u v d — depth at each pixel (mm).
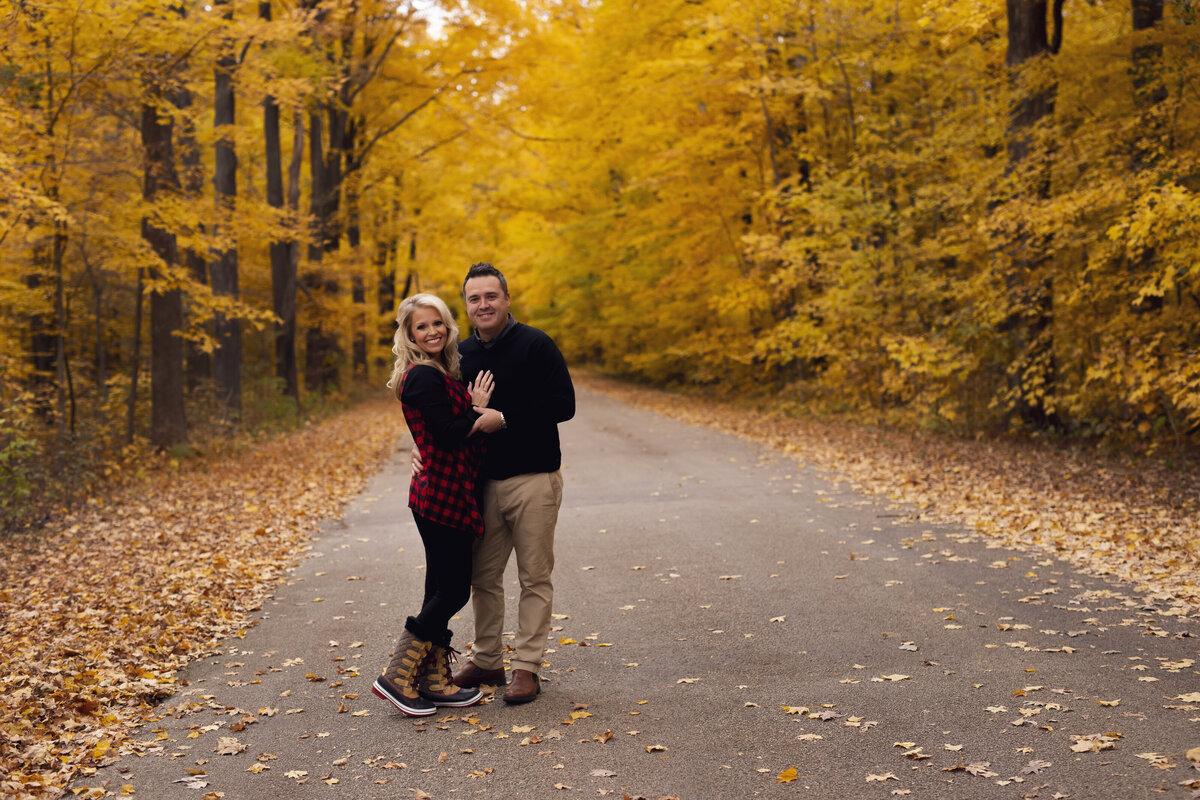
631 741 3510
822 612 5215
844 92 16953
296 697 4203
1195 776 2936
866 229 14945
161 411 13070
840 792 2982
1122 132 10250
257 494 10320
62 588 6406
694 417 18516
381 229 24062
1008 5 11859
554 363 4070
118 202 12383
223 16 12367
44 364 17547
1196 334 9828
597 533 7754
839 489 9469
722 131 18484
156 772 3389
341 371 26281
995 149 13078
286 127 22953
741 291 18391
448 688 4012
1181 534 6551
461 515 3904
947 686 3928
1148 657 4168
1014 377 12219
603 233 27406
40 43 10094
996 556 6367
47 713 3914
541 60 20188
